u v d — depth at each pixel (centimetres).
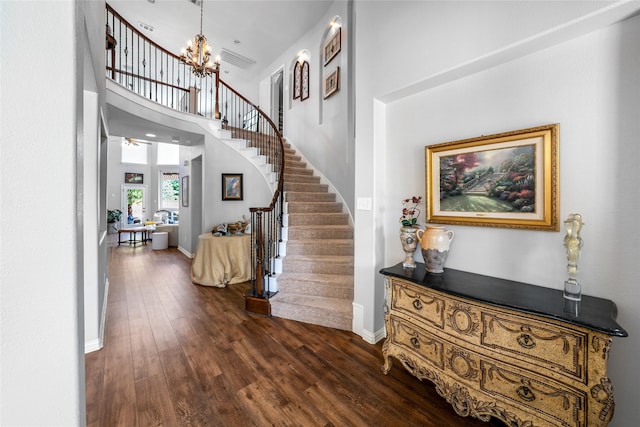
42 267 66
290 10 489
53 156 67
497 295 140
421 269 195
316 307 279
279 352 225
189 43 446
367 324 244
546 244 153
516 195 160
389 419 156
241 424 152
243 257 426
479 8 162
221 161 504
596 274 136
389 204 237
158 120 433
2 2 62
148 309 311
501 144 166
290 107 604
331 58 470
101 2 252
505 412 133
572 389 114
